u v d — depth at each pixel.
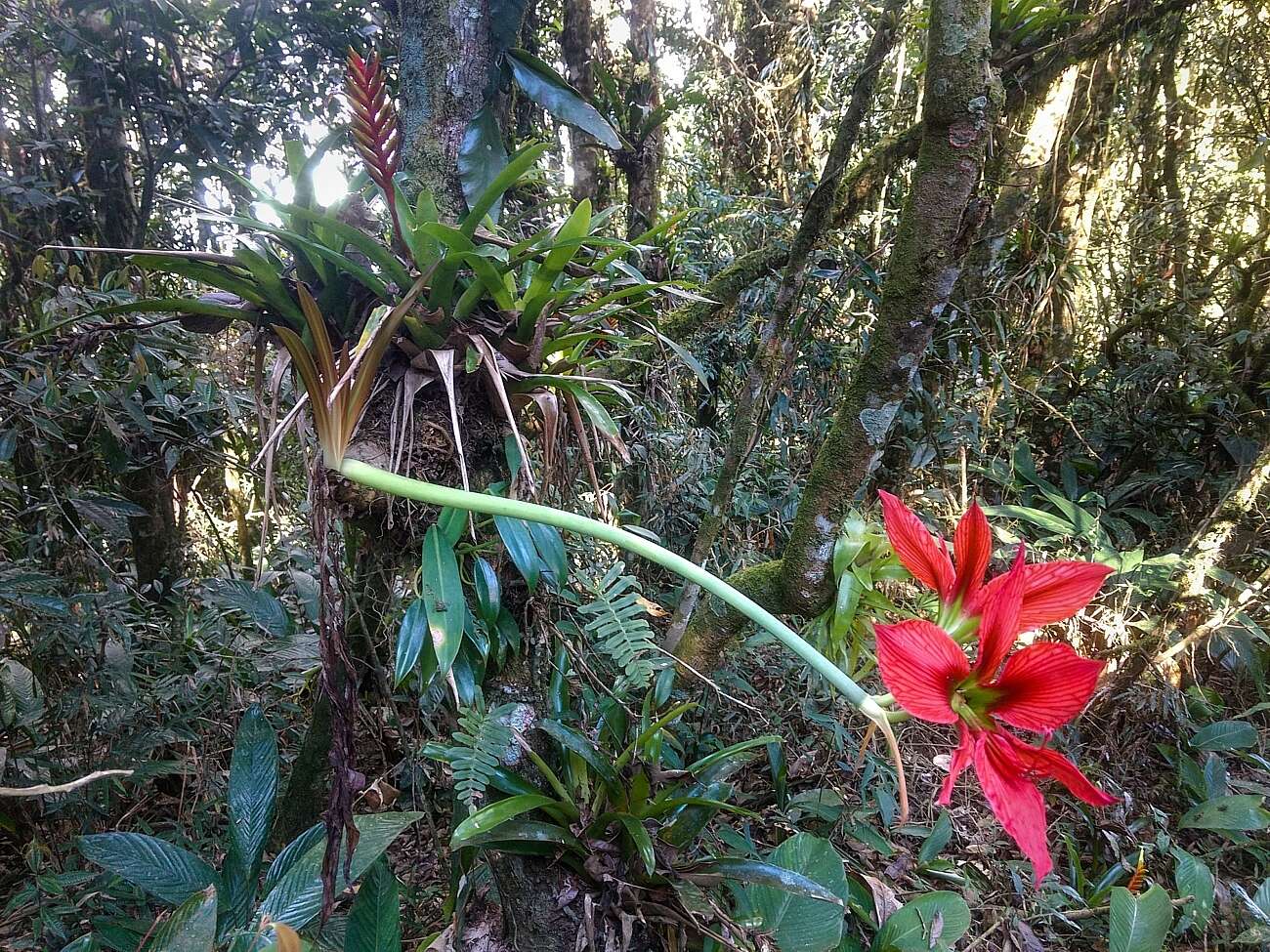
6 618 1.60
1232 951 1.69
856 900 1.58
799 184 2.91
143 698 1.77
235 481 2.80
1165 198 3.71
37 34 1.98
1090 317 3.81
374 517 1.06
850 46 3.53
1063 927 1.79
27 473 1.84
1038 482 2.87
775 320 1.58
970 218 1.04
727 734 1.95
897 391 1.12
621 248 1.00
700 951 1.18
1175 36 3.14
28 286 1.92
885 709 0.68
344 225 0.88
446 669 0.92
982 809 2.09
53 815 1.66
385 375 0.97
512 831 1.04
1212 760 2.12
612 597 1.12
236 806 1.26
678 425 2.22
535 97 1.13
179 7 2.19
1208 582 2.51
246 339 1.18
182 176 2.46
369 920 1.11
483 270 0.90
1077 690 0.55
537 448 1.20
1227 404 2.92
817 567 1.17
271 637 1.99
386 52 2.21
